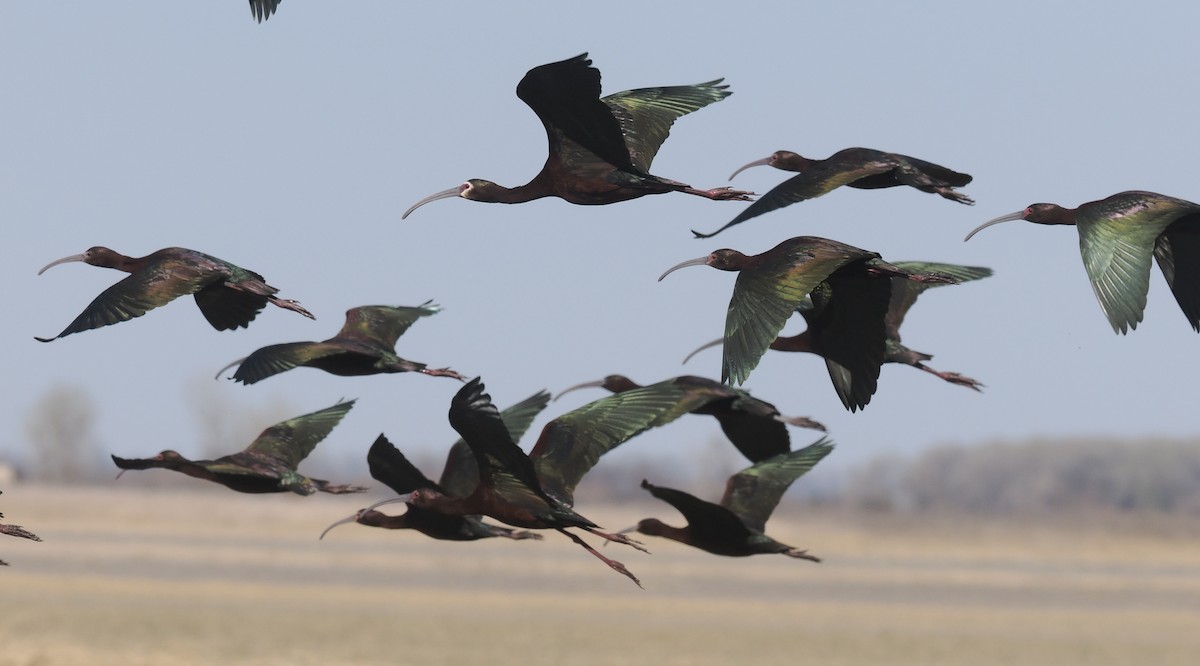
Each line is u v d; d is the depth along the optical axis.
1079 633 40.94
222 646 33.25
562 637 36.81
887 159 13.74
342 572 50.38
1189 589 52.91
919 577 54.88
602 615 42.03
